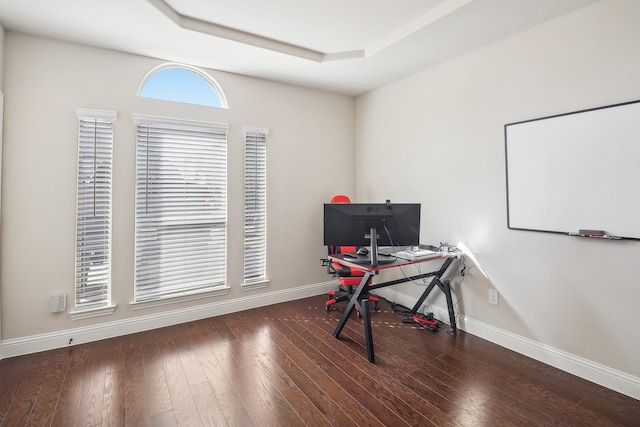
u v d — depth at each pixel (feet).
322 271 12.83
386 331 9.34
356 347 8.31
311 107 12.36
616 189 6.34
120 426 5.43
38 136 7.94
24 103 7.79
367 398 6.19
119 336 8.92
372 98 12.62
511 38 8.06
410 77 10.94
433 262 10.32
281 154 11.69
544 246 7.52
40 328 8.03
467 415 5.71
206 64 9.87
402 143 11.32
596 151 6.59
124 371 7.12
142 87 9.32
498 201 8.44
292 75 10.88
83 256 8.50
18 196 7.76
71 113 8.28
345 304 11.69
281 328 9.52
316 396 6.25
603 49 6.49
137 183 9.16
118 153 8.86
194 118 9.93
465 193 9.27
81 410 5.82
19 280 7.80
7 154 7.63
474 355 7.90
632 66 6.13
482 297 8.87
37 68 7.92
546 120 7.37
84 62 8.44
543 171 7.45
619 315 6.40
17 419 5.58
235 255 10.83
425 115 10.43
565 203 7.08
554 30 7.25
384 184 12.16
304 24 8.09
